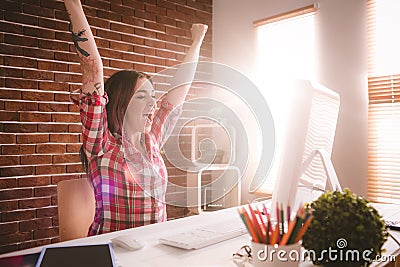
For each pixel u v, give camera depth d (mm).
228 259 962
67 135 2824
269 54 3129
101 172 1447
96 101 1384
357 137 2559
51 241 2748
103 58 2953
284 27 3021
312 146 1137
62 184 1683
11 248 2580
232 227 1222
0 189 2543
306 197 1242
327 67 2732
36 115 2686
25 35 2641
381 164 2426
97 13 2928
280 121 2992
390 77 2396
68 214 1665
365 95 2523
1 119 2543
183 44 3449
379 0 2459
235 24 3434
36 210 2688
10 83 2576
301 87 1015
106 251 927
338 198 824
